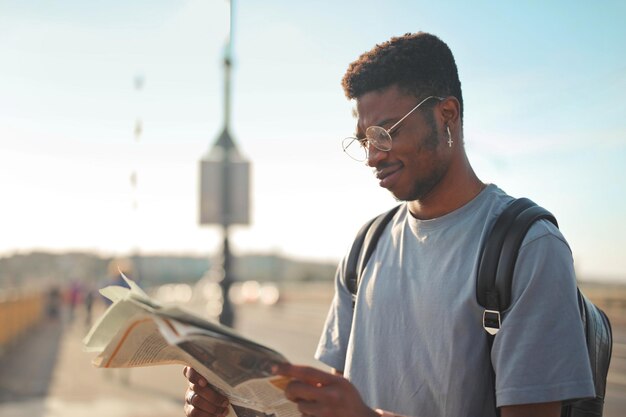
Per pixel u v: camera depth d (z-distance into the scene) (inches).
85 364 518.9
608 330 69.3
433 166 66.6
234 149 393.1
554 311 58.4
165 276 4490.7
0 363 521.0
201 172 389.1
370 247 74.4
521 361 57.9
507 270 59.9
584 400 64.3
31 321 974.4
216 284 393.7
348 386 52.8
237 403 66.7
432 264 66.2
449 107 67.4
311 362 521.3
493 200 66.2
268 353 52.0
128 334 59.2
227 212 387.9
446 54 67.9
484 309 61.2
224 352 54.5
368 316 70.2
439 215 68.1
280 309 1625.2
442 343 62.9
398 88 66.4
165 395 360.8
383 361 67.4
